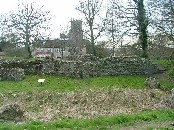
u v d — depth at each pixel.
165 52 39.00
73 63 33.91
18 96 25.30
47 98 24.66
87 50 62.22
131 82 31.31
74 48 68.56
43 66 34.94
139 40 42.59
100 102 23.70
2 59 38.94
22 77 32.47
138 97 25.22
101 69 34.44
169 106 22.98
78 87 28.58
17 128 16.08
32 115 19.95
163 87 29.31
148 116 18.88
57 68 34.53
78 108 22.03
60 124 16.81
